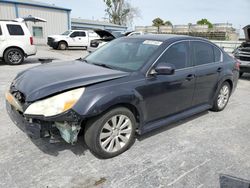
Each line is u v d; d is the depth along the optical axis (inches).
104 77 116.3
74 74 119.5
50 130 104.3
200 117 182.2
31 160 114.4
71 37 758.5
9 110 119.6
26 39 402.6
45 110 99.3
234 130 160.9
